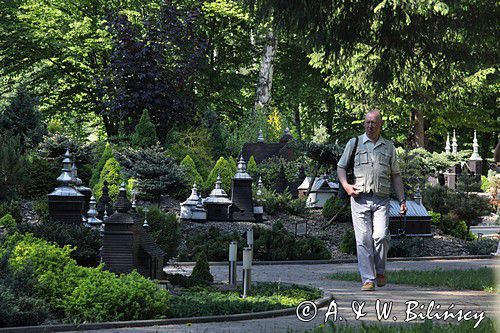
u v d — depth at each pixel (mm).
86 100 45562
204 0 43781
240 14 44406
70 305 9836
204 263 14211
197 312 10156
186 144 31750
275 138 42719
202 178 29547
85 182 26562
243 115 48000
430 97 38594
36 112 29312
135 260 12492
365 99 40344
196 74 34000
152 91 32438
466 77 37406
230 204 24656
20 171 22234
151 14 38031
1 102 44469
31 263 10523
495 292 12836
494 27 21297
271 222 25672
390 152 11289
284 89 52719
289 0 18781
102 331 8898
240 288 13227
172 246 16406
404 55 21406
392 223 25062
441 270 17578
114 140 32594
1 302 9297
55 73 44281
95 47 42438
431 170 39344
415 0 19328
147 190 25141
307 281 15398
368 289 11234
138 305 9805
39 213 21047
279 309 10555
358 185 11242
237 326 9133
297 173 33750
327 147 26719
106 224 12430
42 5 42938
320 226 25938
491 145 58719
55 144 26625
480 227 33125
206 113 37281
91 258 13844
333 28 19734
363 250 11320
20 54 43156
